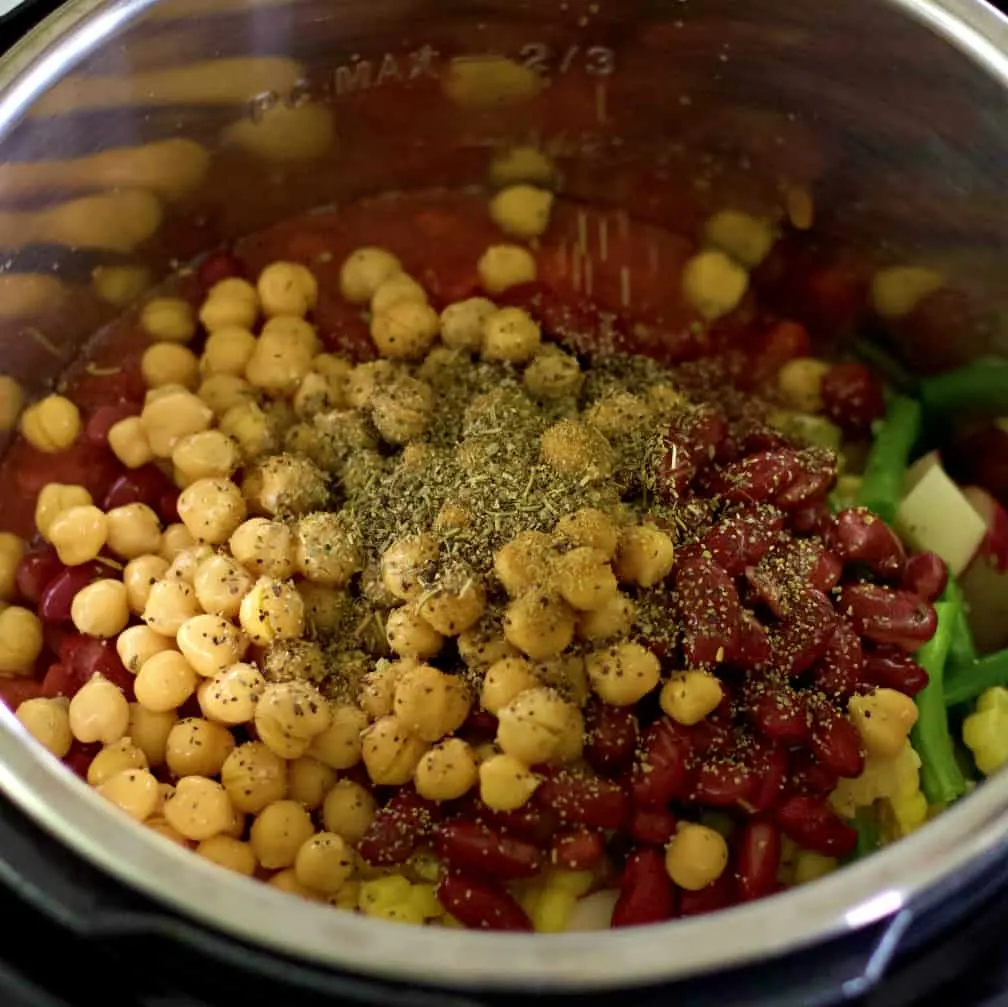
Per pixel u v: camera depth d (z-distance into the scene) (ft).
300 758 1.24
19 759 1.00
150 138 1.34
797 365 1.47
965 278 1.38
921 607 1.27
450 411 1.37
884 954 0.98
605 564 1.22
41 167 1.27
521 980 0.95
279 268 1.47
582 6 1.35
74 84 1.25
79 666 1.28
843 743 1.21
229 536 1.31
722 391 1.44
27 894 0.99
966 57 1.24
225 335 1.44
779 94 1.38
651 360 1.44
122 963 1.00
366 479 1.33
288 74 1.37
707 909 1.19
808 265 1.49
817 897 0.96
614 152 1.50
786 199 1.46
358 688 1.25
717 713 1.22
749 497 1.29
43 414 1.38
